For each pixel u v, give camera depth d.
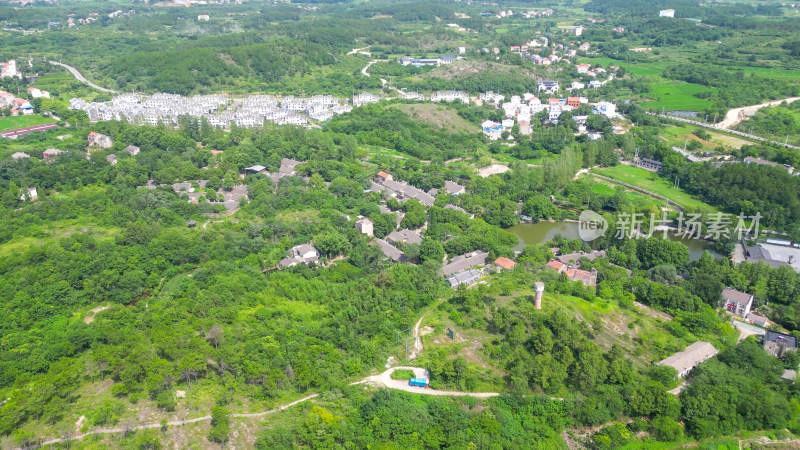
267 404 193.25
